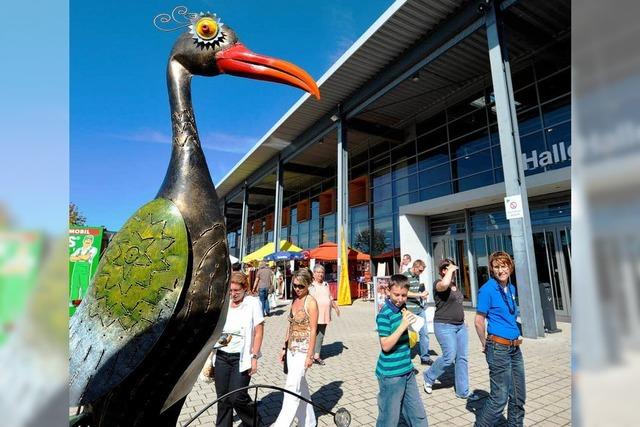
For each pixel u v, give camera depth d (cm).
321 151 1853
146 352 156
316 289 605
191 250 182
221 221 196
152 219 175
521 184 735
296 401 327
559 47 995
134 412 169
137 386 169
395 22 948
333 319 1056
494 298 315
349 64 1128
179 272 167
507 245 1107
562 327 819
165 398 177
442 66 1154
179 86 223
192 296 177
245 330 330
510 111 767
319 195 2119
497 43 805
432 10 905
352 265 1648
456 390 439
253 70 231
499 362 304
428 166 1430
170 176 198
